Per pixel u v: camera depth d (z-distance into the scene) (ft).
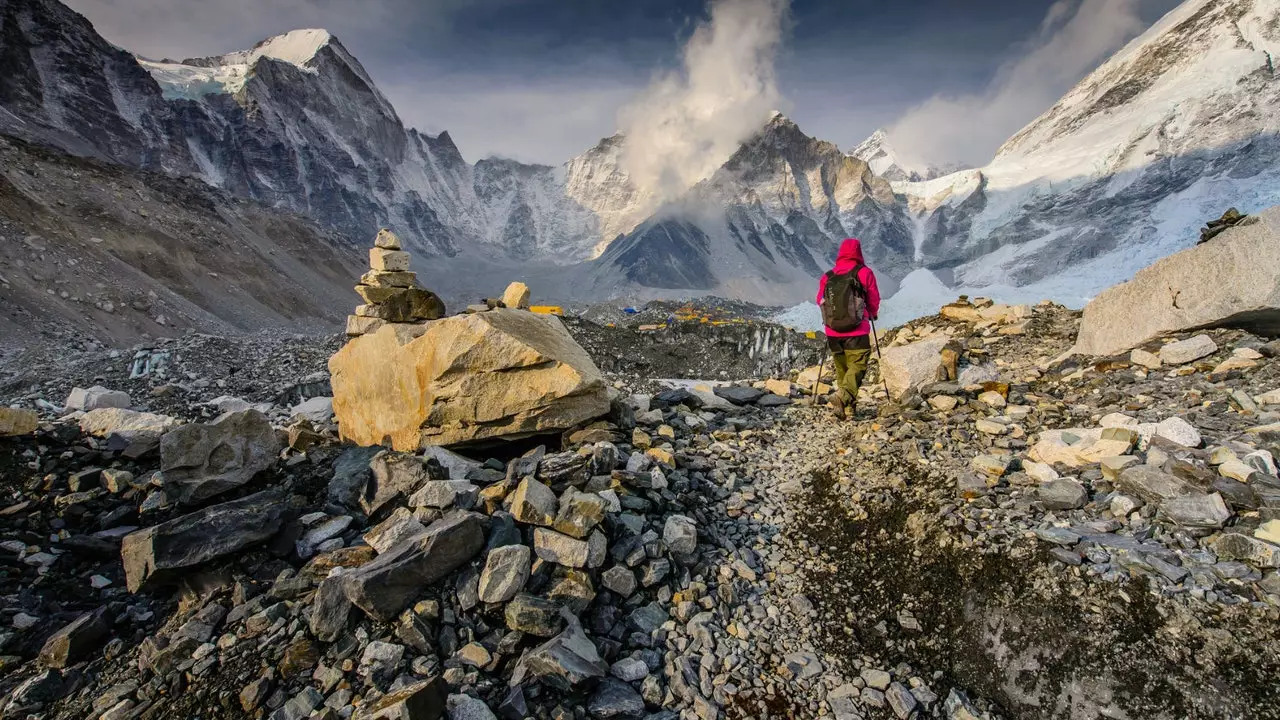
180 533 15.42
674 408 28.89
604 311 209.46
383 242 26.25
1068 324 31.73
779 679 13.94
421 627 13.60
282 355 68.90
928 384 25.93
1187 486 14.71
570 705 12.62
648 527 17.37
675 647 14.49
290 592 14.97
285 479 20.38
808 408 28.27
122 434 20.48
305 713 12.30
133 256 207.51
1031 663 13.01
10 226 163.53
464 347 19.75
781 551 18.06
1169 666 11.77
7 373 68.23
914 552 16.47
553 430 21.39
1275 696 10.82
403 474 18.08
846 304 24.13
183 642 13.80
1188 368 21.83
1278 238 21.11
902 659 14.25
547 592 14.65
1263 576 12.39
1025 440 20.20
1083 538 14.53
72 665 13.97
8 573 16.03
